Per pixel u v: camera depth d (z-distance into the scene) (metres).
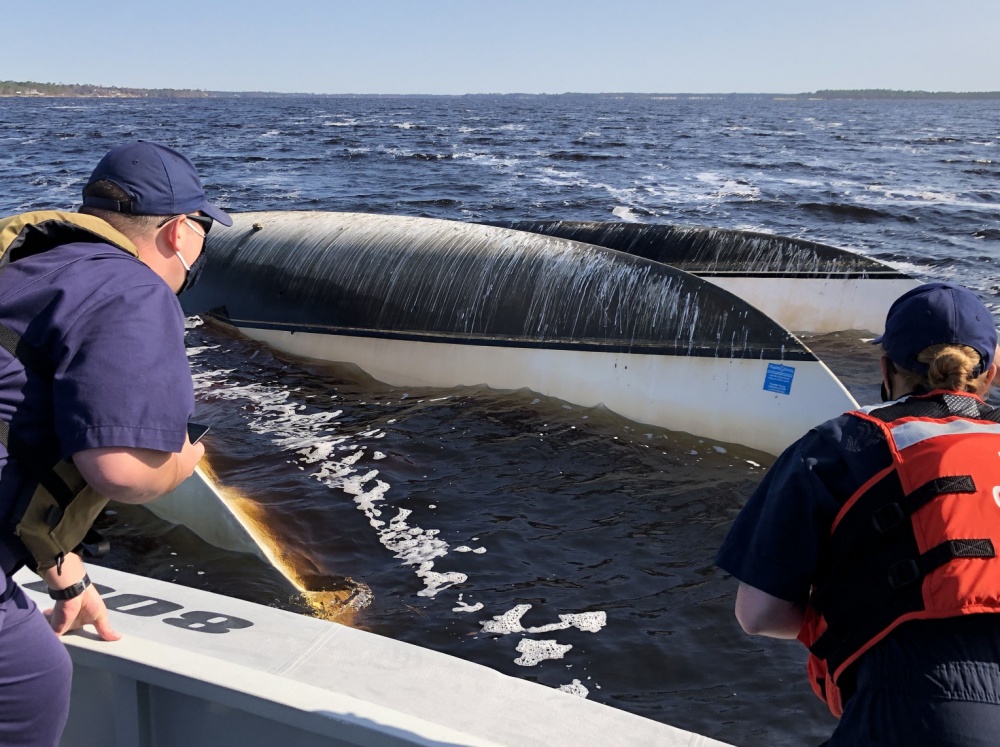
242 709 1.87
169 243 1.75
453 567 4.38
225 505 4.39
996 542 1.43
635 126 72.56
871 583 1.49
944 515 1.45
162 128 57.62
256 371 7.28
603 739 1.95
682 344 6.23
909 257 13.29
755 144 47.72
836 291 9.01
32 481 1.48
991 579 1.41
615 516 4.98
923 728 1.39
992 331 1.66
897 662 1.45
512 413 6.46
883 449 1.54
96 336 1.45
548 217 18.47
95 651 1.96
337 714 1.81
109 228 1.64
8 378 1.44
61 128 55.69
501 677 2.18
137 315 1.49
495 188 24.06
